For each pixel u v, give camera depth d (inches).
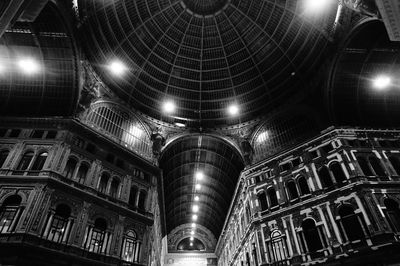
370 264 832.3
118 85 1441.9
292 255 996.6
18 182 928.3
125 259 1022.4
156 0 1446.9
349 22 1111.0
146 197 1261.1
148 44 1514.5
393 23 639.1
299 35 1402.6
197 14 1547.7
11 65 1137.4
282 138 1451.8
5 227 837.2
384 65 1229.1
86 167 1116.5
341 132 1188.5
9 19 645.9
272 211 1186.0
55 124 1129.4
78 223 946.7
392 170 1067.3
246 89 1638.8
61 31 1051.3
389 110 1333.7
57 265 823.7
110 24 1320.1
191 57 1635.1
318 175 1131.3
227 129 1644.9
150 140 1507.1
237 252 1563.7
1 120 1127.0
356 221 939.3
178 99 1651.1
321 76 1347.2
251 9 1494.8
